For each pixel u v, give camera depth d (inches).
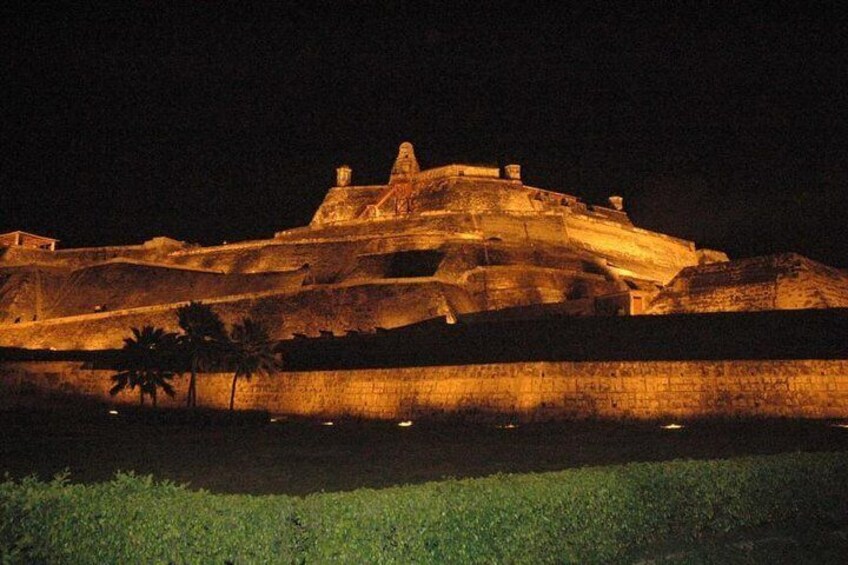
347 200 4077.3
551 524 365.1
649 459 759.1
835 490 499.2
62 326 3036.4
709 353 1262.3
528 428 1155.3
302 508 301.7
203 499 311.6
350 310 2517.2
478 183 3779.5
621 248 3676.2
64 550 285.4
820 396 1079.0
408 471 711.7
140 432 1272.1
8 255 3981.3
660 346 1336.1
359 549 296.0
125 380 1790.1
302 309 2600.9
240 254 3629.4
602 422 1166.3
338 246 3378.4
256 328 1697.8
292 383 1647.4
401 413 1402.6
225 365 1674.5
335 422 1462.8
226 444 1027.3
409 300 2464.3
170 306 2851.9
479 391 1301.7
